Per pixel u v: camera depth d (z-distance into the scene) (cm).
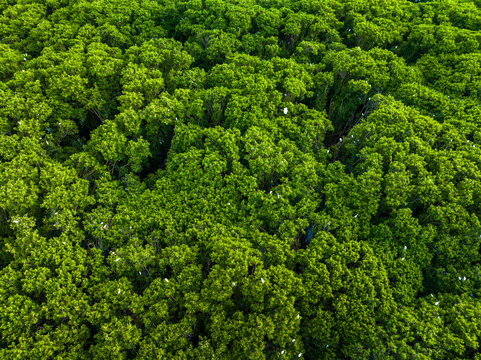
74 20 5012
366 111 4241
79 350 2434
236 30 4981
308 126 3831
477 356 2442
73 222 2983
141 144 3622
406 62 5144
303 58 4828
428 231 3077
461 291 2917
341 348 2644
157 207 3253
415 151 3500
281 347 2438
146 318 2489
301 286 2598
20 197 2933
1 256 2966
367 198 3198
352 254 2816
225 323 2417
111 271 2862
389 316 2633
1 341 2394
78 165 3469
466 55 4628
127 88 3944
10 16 5097
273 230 3112
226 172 3488
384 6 5531
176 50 4606
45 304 2566
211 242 2884
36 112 3678
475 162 3419
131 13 5256
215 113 3934
